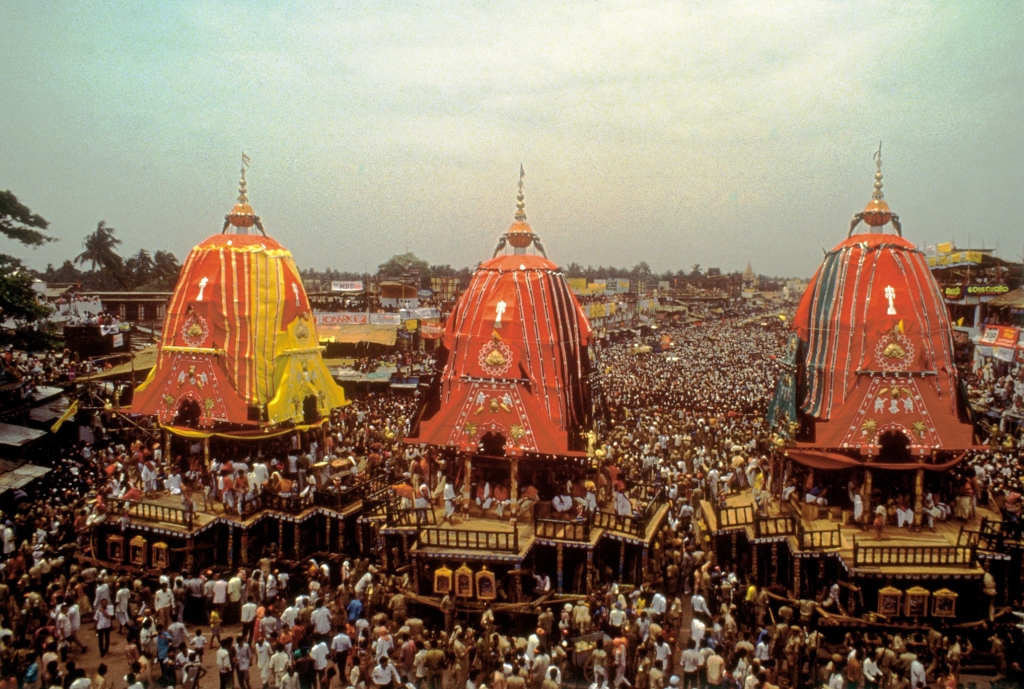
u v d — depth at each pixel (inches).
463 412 918.4
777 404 1062.4
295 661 642.8
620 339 3986.2
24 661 649.0
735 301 7716.5
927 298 917.8
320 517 963.3
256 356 1066.7
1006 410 1432.1
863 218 1001.5
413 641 669.3
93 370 1705.2
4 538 859.4
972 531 789.9
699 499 1069.1
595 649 657.0
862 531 848.3
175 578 786.2
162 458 1131.9
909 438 867.4
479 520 898.7
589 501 888.3
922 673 636.1
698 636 674.2
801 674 665.0
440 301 3171.8
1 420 1256.2
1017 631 714.8
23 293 1255.5
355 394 1940.2
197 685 647.8
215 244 1111.0
